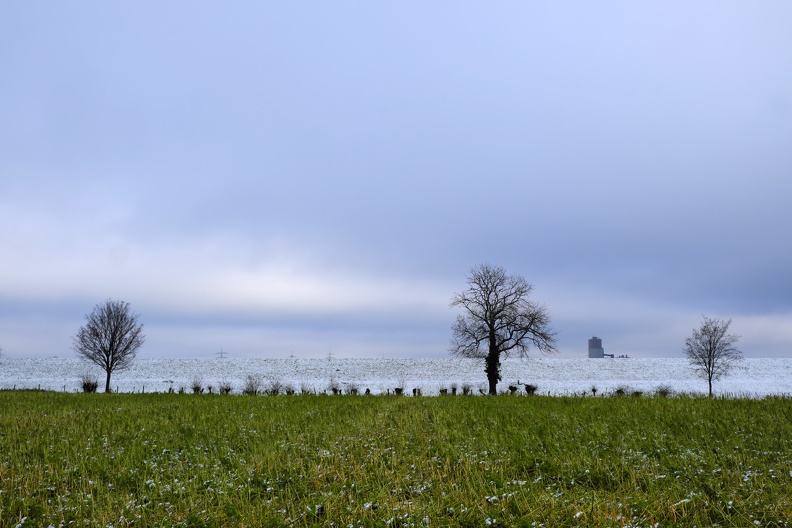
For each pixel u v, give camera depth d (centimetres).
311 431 1661
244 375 9831
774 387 7100
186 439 1578
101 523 884
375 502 957
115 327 5162
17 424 1817
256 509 937
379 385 7388
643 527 827
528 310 5319
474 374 10356
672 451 1279
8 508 943
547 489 1005
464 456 1239
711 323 6122
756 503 891
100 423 1828
